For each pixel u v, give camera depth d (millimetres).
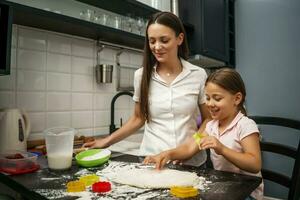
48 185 759
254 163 936
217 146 933
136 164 1000
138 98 1294
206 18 2107
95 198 657
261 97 2510
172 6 2166
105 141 1251
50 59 1407
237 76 1125
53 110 1419
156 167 926
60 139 921
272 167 2371
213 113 1132
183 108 1223
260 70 2520
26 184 769
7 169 877
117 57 1772
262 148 1161
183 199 647
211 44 2172
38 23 1255
